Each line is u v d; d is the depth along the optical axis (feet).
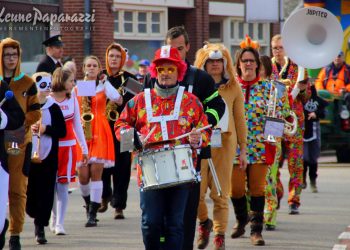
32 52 150.82
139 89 83.61
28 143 64.64
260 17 145.79
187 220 55.98
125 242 72.64
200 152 57.21
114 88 82.84
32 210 72.18
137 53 182.60
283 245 71.36
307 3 163.53
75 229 79.71
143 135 53.26
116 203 85.51
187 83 57.57
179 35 61.26
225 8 205.46
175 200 53.31
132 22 180.55
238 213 72.74
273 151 70.28
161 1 185.68
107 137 82.38
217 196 65.00
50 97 73.20
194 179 52.34
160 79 53.57
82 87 81.51
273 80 73.56
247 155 69.92
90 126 81.61
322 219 85.71
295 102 88.79
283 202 98.58
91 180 81.51
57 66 92.53
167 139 52.70
